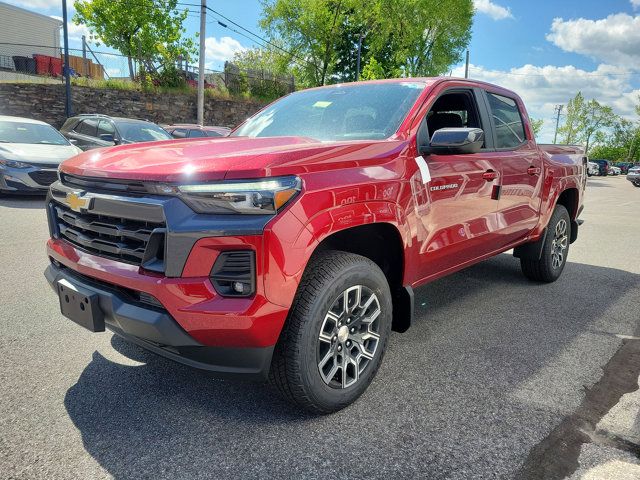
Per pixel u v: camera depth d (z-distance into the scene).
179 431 2.21
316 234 2.10
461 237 3.22
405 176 2.62
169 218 1.96
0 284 4.15
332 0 32.84
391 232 2.63
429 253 2.91
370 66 31.22
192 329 1.96
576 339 3.43
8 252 5.17
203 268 1.95
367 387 2.59
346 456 2.06
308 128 3.19
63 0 18.61
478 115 3.58
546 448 2.15
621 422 2.37
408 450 2.11
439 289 4.61
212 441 2.14
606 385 2.75
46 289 4.07
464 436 2.22
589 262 5.99
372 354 2.52
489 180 3.43
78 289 2.27
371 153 2.49
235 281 1.98
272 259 1.96
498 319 3.82
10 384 2.58
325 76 35.44
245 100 25.02
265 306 1.98
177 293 1.95
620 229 8.96
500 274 5.20
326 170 2.21
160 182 2.01
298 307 2.15
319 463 2.01
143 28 25.05
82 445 2.09
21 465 1.95
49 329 3.30
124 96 21.31
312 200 2.09
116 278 2.11
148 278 2.01
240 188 1.95
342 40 35.88
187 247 1.95
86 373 2.73
